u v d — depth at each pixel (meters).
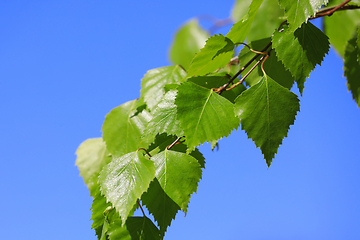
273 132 0.58
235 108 0.58
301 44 0.58
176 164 0.58
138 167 0.58
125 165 0.58
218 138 0.58
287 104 0.58
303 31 0.58
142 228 0.59
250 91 0.58
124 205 0.57
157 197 0.58
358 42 0.61
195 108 0.58
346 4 0.61
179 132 0.58
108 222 0.60
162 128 0.59
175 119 0.59
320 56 0.58
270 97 0.58
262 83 0.58
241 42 0.61
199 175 0.58
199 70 0.62
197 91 0.58
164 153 0.59
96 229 0.61
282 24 0.60
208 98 0.58
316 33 0.59
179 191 0.58
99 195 0.60
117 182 0.58
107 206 0.60
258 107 0.58
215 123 0.58
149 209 0.58
